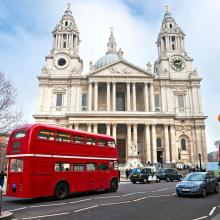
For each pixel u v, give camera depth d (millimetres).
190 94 90250
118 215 16266
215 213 16703
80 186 26594
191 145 84500
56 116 84312
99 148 30344
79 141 27641
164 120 80000
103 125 82000
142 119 79438
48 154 23812
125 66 88500
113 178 31547
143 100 89875
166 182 47188
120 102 91938
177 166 72438
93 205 20484
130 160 66688
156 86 90250
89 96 85688
